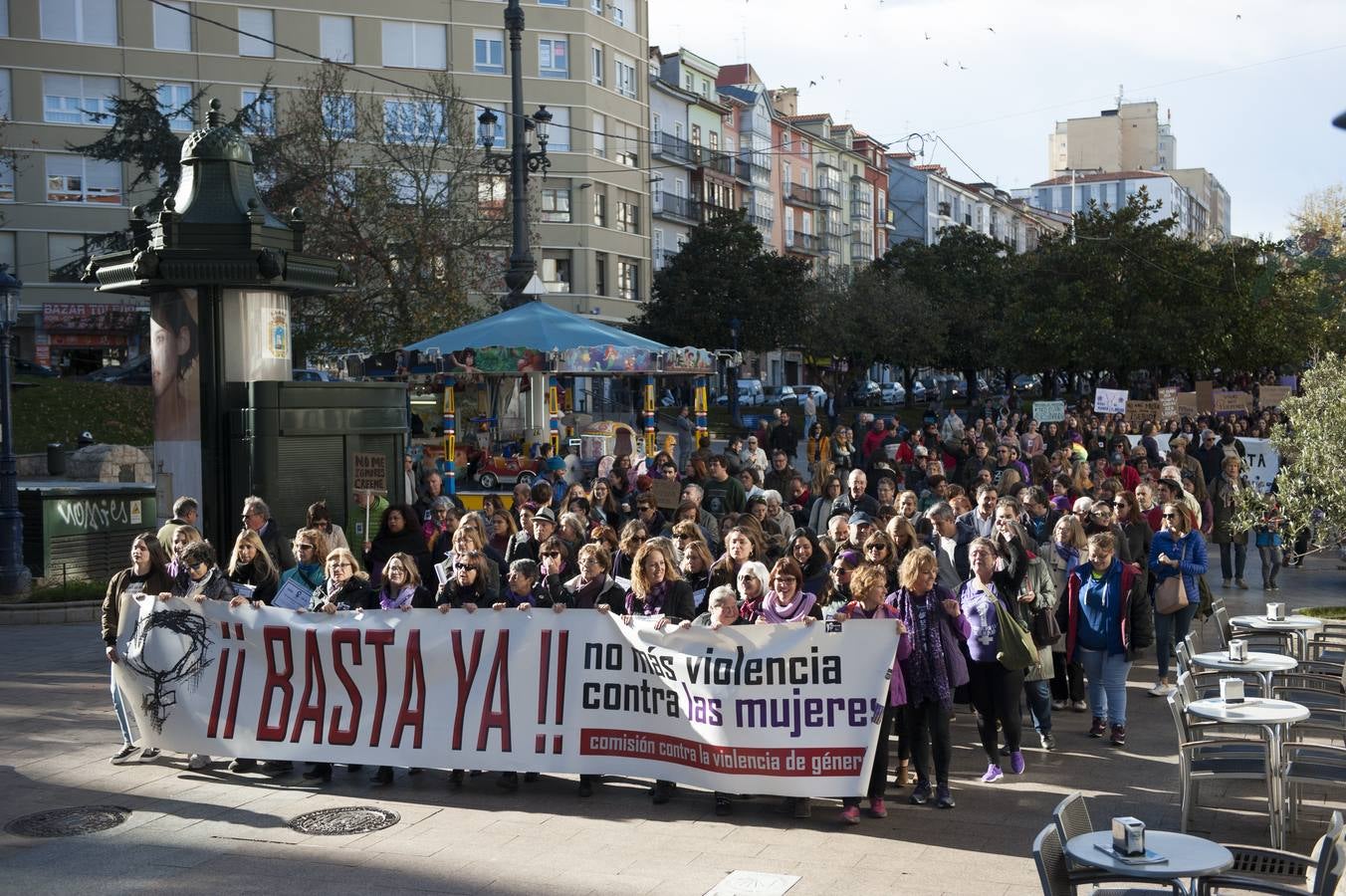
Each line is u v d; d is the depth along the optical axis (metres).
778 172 84.00
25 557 18.36
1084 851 5.14
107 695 12.09
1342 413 12.88
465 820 8.34
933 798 8.66
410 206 34.78
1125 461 19.67
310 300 33.72
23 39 50.03
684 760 8.49
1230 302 48.78
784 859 7.46
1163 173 148.00
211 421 15.08
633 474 17.95
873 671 8.14
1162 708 11.59
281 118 51.09
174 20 51.69
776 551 11.80
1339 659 11.43
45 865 7.49
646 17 63.44
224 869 7.40
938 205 108.31
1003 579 9.91
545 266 57.62
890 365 69.94
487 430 25.33
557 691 8.88
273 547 11.34
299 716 9.33
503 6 55.91
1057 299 50.97
